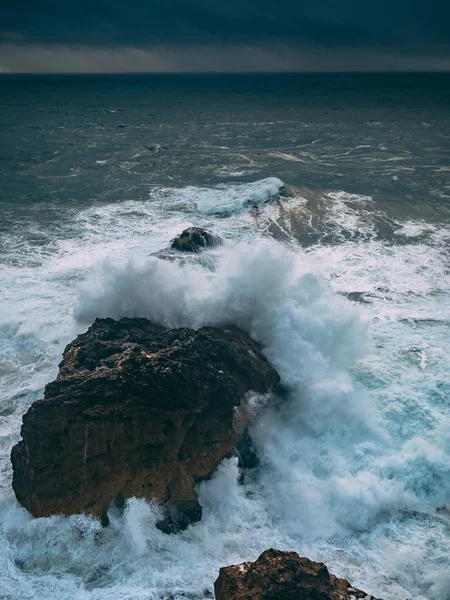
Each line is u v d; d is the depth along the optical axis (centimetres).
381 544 1202
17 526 1205
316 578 985
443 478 1341
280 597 944
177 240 2425
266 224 2934
